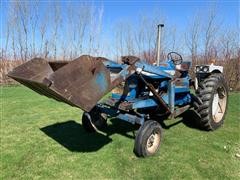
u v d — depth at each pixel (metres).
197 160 4.11
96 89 3.48
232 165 3.98
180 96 5.53
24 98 8.62
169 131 5.38
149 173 3.69
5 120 6.01
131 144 4.61
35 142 4.69
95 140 4.79
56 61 4.06
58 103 7.83
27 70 3.89
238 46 10.97
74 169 3.75
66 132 5.21
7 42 13.15
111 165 3.88
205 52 11.66
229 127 5.74
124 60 4.04
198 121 5.64
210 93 5.23
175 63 5.54
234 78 10.79
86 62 3.46
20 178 3.51
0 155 4.14
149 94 4.76
